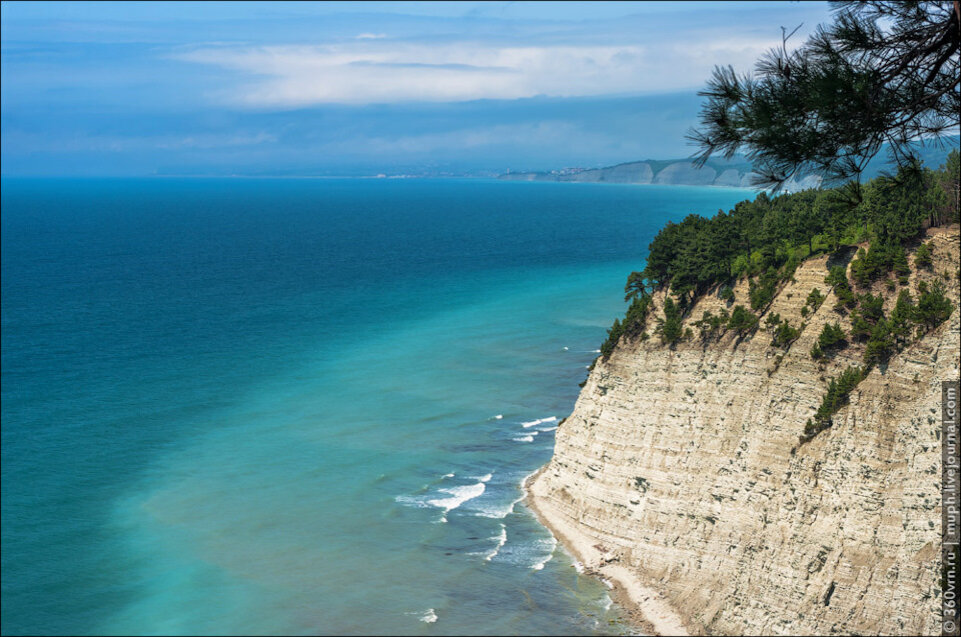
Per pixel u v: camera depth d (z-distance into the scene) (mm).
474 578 65125
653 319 76625
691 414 70188
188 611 60094
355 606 61000
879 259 63438
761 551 60656
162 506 77688
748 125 21484
